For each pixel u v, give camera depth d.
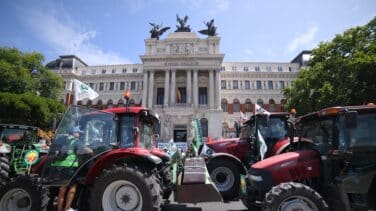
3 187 7.05
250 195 7.74
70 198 6.76
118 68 67.25
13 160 10.89
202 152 11.48
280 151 9.71
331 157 6.71
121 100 64.12
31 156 10.88
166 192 8.43
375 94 21.75
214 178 10.27
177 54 56.53
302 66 64.06
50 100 31.56
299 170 6.93
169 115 53.09
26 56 35.84
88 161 7.13
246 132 12.38
